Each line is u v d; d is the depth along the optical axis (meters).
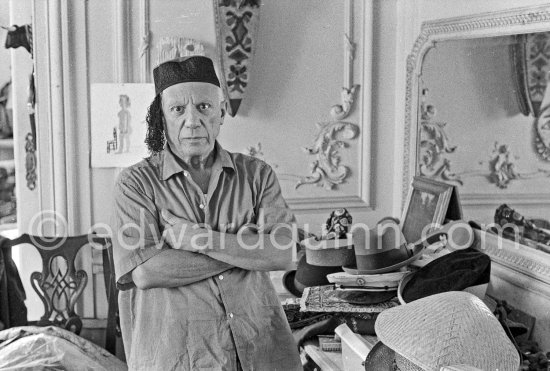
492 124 2.71
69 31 3.27
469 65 2.82
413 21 3.34
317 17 3.43
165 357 2.04
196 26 3.33
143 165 2.15
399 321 1.55
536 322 2.45
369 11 3.43
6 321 3.26
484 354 1.43
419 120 3.29
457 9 2.93
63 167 3.35
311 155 3.51
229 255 2.08
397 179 3.53
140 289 2.11
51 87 3.30
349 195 3.55
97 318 3.41
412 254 2.81
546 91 2.38
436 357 1.43
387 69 3.50
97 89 3.32
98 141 3.35
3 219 4.45
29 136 3.49
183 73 2.10
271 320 2.14
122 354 3.29
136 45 3.31
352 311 2.60
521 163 2.52
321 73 3.47
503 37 2.61
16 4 3.41
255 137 3.45
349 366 2.33
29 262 3.48
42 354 2.98
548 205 2.38
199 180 2.14
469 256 2.52
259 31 3.38
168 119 2.12
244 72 3.30
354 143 3.54
